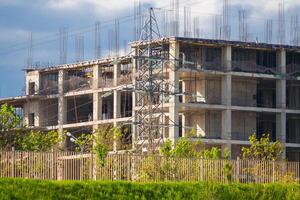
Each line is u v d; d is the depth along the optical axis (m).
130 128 142.00
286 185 68.38
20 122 96.12
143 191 63.28
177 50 135.62
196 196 64.31
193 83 141.38
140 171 67.88
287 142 145.62
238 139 140.38
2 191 58.38
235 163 70.88
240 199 65.88
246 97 142.38
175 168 68.81
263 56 143.38
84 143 96.56
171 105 134.62
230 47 139.62
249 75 140.88
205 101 139.62
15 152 63.59
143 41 135.38
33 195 59.03
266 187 67.50
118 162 67.31
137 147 111.19
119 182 63.16
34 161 64.12
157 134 125.69
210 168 69.94
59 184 60.84
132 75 140.75
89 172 66.19
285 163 73.06
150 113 126.94
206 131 140.12
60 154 65.19
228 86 139.62
